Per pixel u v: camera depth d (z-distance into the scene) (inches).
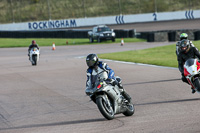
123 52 2561.5
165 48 2603.3
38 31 4670.3
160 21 5433.1
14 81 1445.6
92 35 3932.1
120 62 1929.1
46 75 1572.3
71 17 6855.3
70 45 3708.2
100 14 6835.6
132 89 1091.3
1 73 1747.0
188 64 848.9
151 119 685.9
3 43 4180.6
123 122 677.9
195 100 853.2
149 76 1342.3
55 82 1348.4
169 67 1578.5
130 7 6968.5
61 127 679.1
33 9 7268.7
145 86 1129.4
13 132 669.9
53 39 4554.6
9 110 900.6
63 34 4616.1
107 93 673.6
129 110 728.3
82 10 7071.9
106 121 697.0
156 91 1027.3
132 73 1459.2
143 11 6786.4
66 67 1847.9
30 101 1006.4
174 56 2032.5
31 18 6943.9
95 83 664.4
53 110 865.5
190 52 912.3
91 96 686.5
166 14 5502.0
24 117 808.3
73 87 1205.1
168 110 762.2
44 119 772.0
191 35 3361.2
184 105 802.8
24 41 4362.7
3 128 713.0
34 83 1359.5
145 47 2938.0
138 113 759.1
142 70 1536.7
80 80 1357.0
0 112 882.8
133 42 3668.8
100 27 3934.5
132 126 636.7
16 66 2052.2
